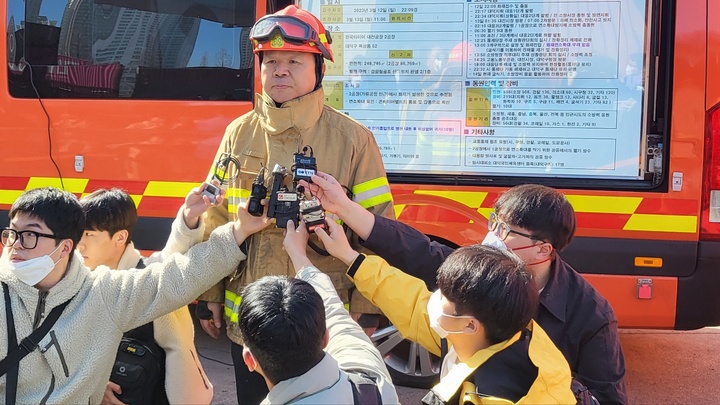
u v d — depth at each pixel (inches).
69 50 160.2
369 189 94.9
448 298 70.4
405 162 146.8
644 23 136.4
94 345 78.8
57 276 77.4
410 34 143.9
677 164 137.5
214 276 84.4
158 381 91.7
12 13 161.8
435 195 145.9
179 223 89.5
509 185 143.2
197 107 154.9
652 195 138.7
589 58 138.7
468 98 143.3
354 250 90.9
